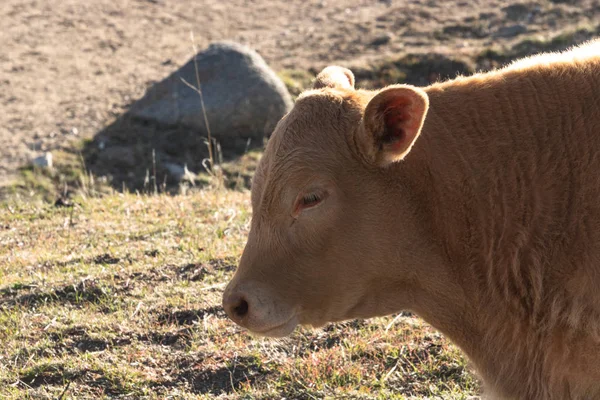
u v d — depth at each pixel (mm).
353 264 4828
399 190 4801
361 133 4664
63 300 7719
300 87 18625
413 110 4484
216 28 22609
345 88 5086
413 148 4840
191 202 10602
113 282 7867
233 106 16938
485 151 4859
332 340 6750
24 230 9945
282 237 4820
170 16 23344
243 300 4844
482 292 4891
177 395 6148
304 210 4762
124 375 6406
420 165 4824
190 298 7512
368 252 4816
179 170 16016
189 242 8797
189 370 6477
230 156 16484
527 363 4898
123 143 16875
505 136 4859
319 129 4777
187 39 21828
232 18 23328
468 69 18828
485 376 5074
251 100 16984
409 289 4973
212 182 13828
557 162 4750
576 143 4746
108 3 24000
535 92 4910
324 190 4730
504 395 5008
